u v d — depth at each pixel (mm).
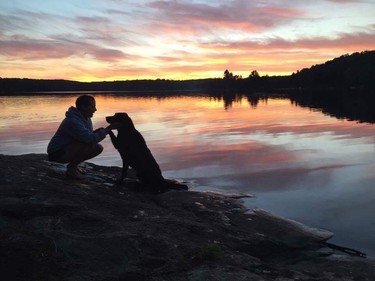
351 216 3602
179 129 10172
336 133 8695
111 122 4008
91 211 2818
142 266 2215
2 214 2627
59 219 2592
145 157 4023
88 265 2146
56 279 1985
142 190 4004
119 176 4508
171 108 19672
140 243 2408
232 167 5574
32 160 4328
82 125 3525
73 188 3385
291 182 4730
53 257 2135
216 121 12172
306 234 3150
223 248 2645
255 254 2791
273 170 5352
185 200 3684
